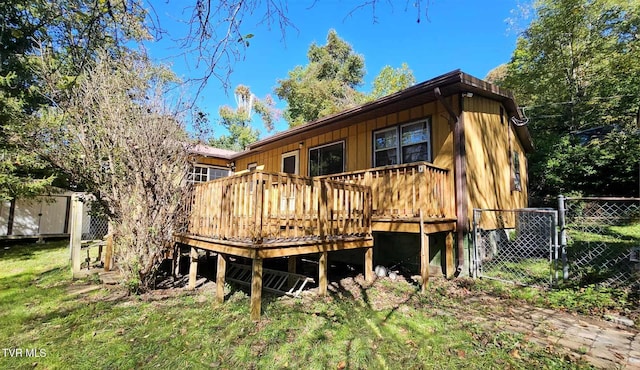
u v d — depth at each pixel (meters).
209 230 4.77
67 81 3.60
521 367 2.59
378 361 2.71
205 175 13.06
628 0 12.58
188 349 2.92
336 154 8.38
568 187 12.23
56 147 4.63
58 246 9.88
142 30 2.80
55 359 2.76
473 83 5.57
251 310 3.63
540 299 4.34
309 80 23.69
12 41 5.99
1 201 9.48
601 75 13.31
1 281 5.59
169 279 5.67
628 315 3.67
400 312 3.92
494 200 6.87
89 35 2.81
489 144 6.87
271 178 4.04
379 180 5.96
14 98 6.67
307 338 3.13
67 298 4.52
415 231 5.04
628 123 11.68
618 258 5.62
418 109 6.55
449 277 5.54
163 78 5.04
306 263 7.07
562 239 4.84
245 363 2.68
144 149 4.70
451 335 3.22
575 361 2.68
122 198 4.72
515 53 16.97
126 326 3.48
